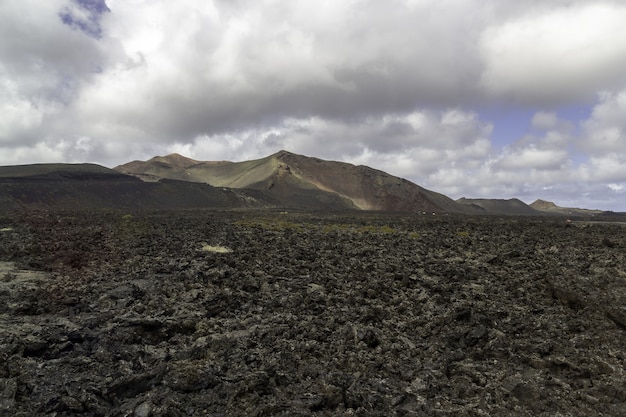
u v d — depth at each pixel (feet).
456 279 88.48
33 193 564.30
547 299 71.41
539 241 143.02
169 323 58.70
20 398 38.01
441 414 36.65
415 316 66.95
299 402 37.88
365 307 69.56
